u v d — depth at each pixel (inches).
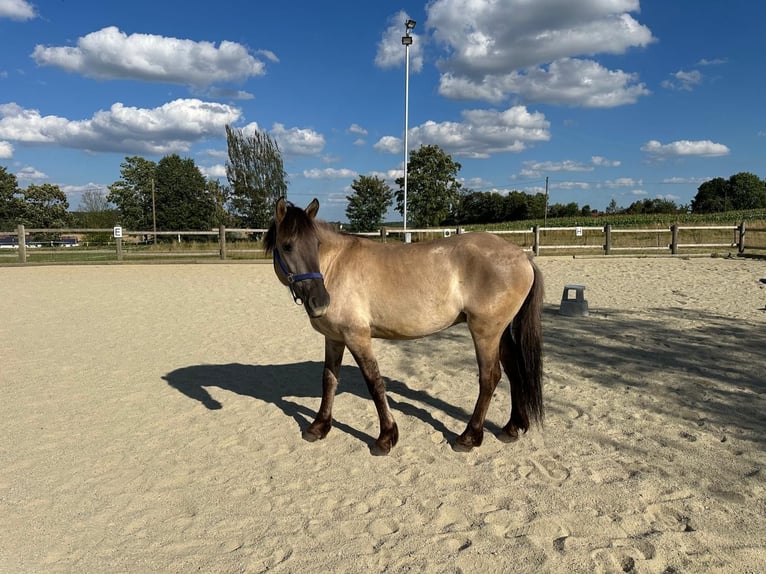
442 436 160.7
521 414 153.6
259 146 1333.7
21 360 249.8
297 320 343.3
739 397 183.9
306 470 140.3
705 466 135.7
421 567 99.0
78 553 105.8
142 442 159.0
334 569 99.0
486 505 120.5
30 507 123.0
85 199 2384.4
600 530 109.2
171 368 237.0
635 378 209.0
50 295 445.4
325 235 147.6
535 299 145.6
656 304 368.5
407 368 233.1
